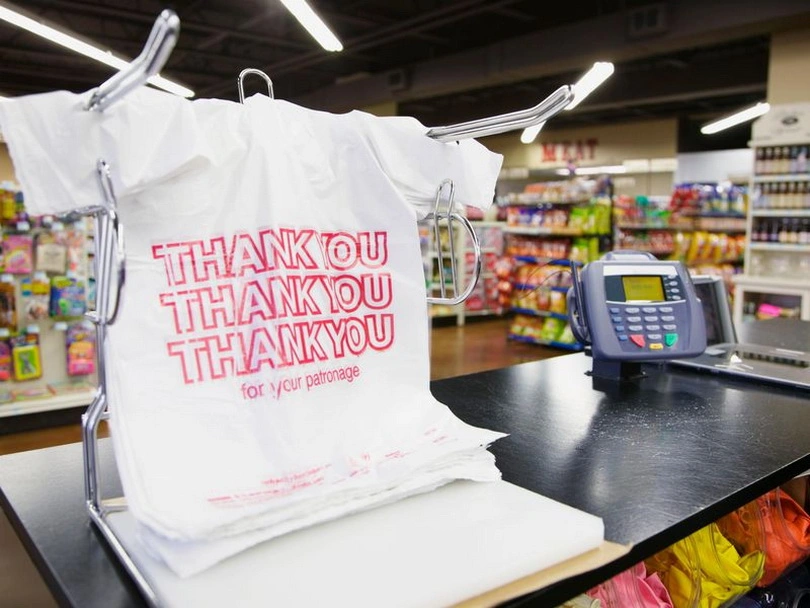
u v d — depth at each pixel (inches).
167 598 22.1
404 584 23.1
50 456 39.5
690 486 35.5
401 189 33.7
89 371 179.9
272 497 25.9
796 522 49.5
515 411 50.4
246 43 362.3
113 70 417.4
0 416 161.0
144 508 23.7
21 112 23.3
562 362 70.0
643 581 35.8
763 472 37.9
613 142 525.0
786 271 228.7
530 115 28.9
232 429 27.4
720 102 458.9
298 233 30.2
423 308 34.0
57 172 23.5
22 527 30.0
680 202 301.4
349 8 292.8
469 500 30.6
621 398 54.7
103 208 24.1
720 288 75.2
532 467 38.1
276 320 29.0
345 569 24.1
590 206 272.5
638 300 61.1
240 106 29.6
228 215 28.7
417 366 33.9
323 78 451.5
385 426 31.9
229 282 28.5
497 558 25.1
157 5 291.9
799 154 216.2
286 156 30.3
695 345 60.1
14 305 170.7
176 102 26.3
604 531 29.8
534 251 293.4
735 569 41.7
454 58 345.4
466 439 32.7
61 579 25.2
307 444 28.7
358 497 28.3
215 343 27.8
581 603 31.9
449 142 34.0
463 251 345.4
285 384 28.9
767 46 346.6
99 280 24.9
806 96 242.7
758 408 52.2
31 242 169.5
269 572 23.8
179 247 27.6
